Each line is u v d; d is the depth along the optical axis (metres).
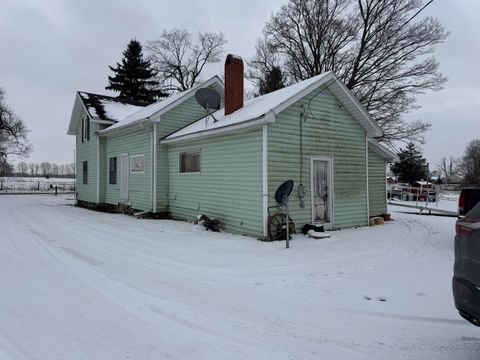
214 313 4.14
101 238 9.03
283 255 7.19
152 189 13.63
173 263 6.49
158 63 38.28
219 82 15.27
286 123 9.69
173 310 4.21
